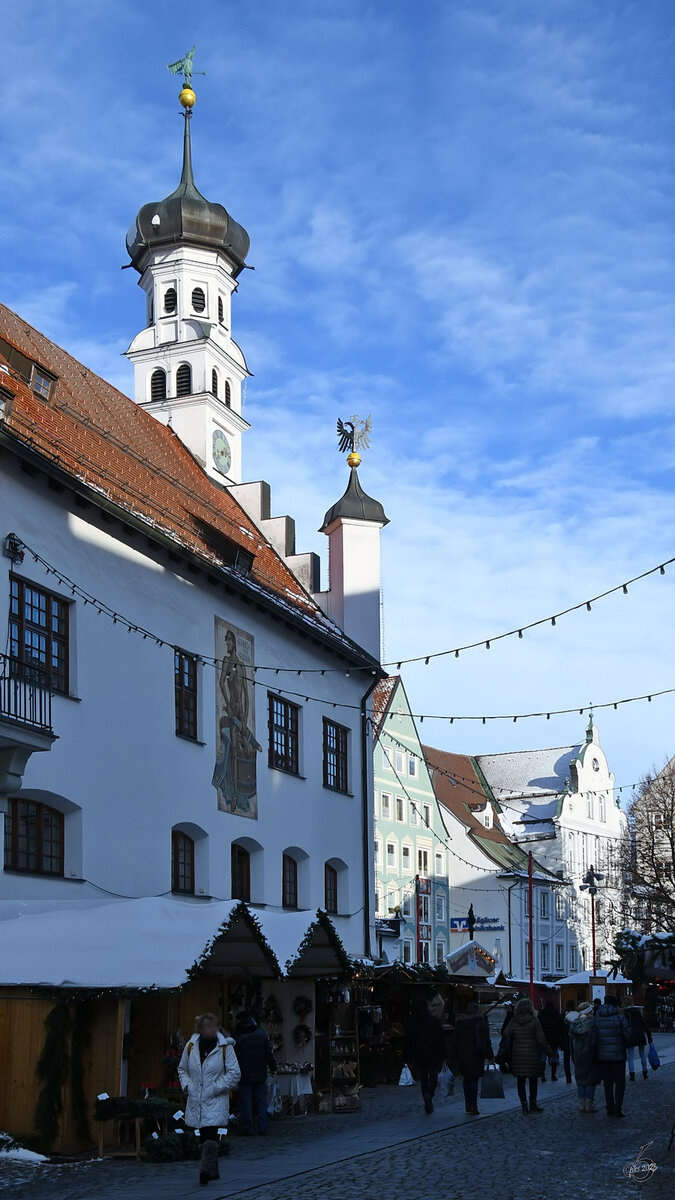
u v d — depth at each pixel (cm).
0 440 2188
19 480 2306
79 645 2452
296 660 3494
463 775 8869
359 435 4300
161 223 4328
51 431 2744
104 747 2498
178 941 1861
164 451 3753
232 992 2317
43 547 2361
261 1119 2011
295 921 2266
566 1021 3050
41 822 2344
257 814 3162
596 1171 1496
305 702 3522
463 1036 2253
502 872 7506
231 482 4225
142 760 2633
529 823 8625
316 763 3572
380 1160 1631
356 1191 1362
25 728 2019
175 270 4350
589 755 9012
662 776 6675
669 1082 2952
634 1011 3033
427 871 6925
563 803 8581
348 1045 2439
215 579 2991
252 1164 1628
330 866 3672
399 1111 2391
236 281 4544
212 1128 1459
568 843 8556
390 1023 3325
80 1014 1823
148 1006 2045
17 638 2277
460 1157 1642
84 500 2483
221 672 3028
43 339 3388
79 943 1877
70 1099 1794
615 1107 2142
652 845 6278
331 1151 1748
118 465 2984
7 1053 1816
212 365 4253
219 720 2997
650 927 5966
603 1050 2150
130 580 2658
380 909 6356
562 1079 3142
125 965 1827
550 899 8138
